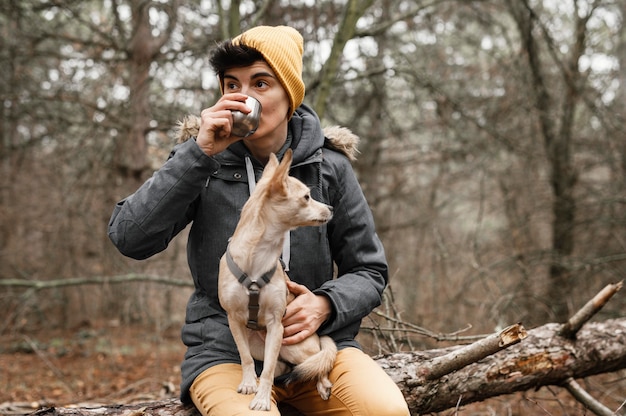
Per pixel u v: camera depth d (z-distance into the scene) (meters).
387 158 11.93
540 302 7.26
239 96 2.50
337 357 2.66
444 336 4.25
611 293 3.52
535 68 8.83
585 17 8.84
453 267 9.57
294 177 2.80
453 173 11.12
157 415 2.72
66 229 9.52
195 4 7.70
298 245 2.72
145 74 7.79
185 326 2.73
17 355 8.70
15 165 10.48
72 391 6.59
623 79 9.20
